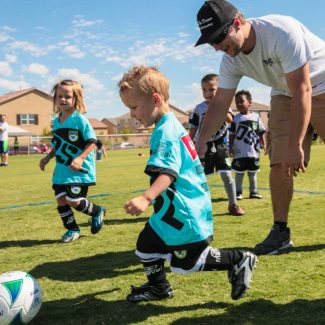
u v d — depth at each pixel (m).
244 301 2.70
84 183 4.55
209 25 2.97
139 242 2.72
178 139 2.56
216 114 3.71
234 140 6.96
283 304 2.63
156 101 2.63
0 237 4.86
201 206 2.60
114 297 2.88
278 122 3.73
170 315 2.55
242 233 4.48
